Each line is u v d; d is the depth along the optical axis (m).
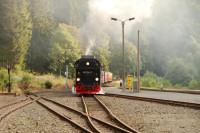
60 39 129.00
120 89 81.62
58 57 122.38
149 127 21.44
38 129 20.42
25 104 36.72
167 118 25.69
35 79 90.25
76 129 20.25
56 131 19.64
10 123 22.89
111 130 19.77
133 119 25.34
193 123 23.03
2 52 106.00
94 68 54.59
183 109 31.16
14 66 103.69
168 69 123.19
